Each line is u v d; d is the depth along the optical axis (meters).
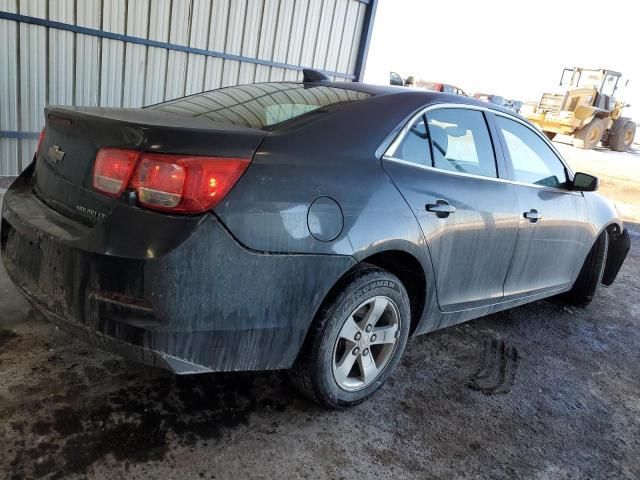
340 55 8.34
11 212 2.31
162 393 2.45
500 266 3.17
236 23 6.89
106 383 2.45
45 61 5.57
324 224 2.12
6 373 2.40
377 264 2.67
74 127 2.13
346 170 2.25
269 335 2.09
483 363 3.26
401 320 2.60
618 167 15.73
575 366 3.44
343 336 2.36
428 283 2.67
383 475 2.18
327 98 2.59
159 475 1.98
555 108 19.59
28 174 2.61
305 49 7.81
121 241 1.83
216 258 1.87
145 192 1.84
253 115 2.38
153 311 1.82
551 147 3.67
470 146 2.98
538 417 2.78
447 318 2.96
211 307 1.91
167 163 1.84
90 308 1.88
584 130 19.14
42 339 2.71
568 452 2.54
